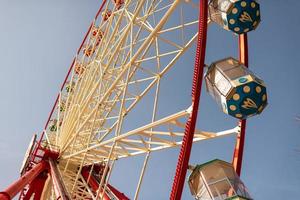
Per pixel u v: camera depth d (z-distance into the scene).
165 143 14.13
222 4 11.71
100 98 19.36
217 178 8.82
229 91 9.30
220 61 10.23
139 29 16.11
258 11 11.51
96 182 26.00
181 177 8.51
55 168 24.69
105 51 20.31
